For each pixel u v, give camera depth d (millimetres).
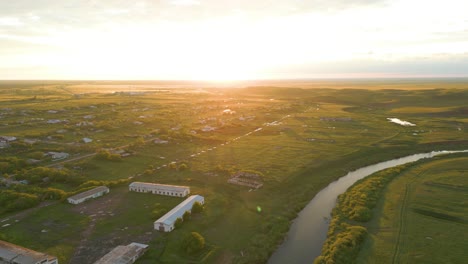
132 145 155125
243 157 143250
